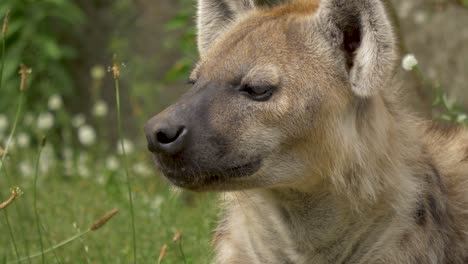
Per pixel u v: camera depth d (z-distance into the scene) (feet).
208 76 29.35
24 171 50.62
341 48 29.48
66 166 53.72
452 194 31.53
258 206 30.58
